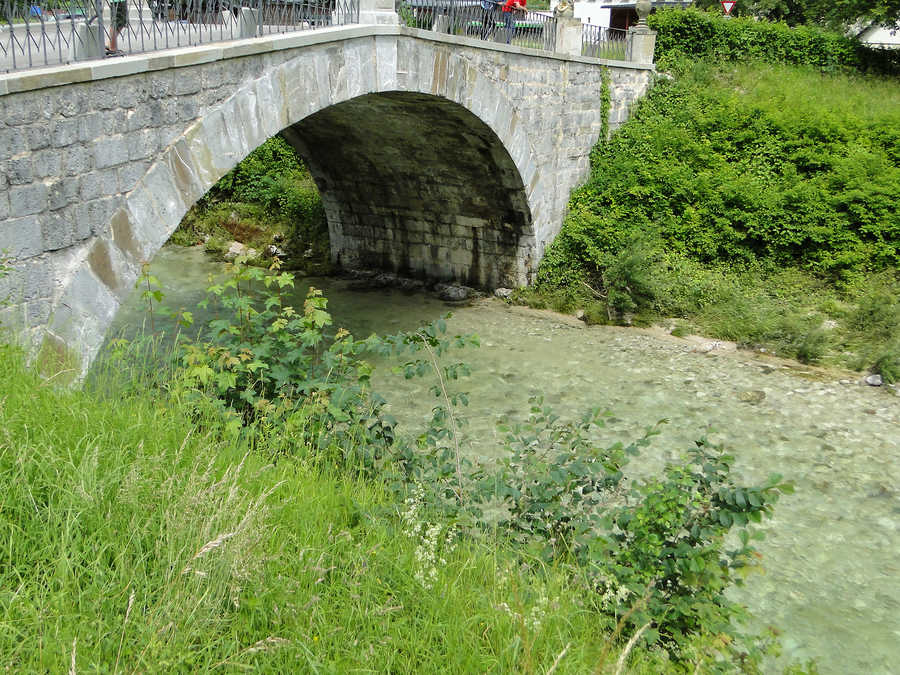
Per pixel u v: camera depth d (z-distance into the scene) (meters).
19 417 4.10
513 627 3.74
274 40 8.71
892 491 9.32
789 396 11.88
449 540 4.44
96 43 7.18
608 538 4.51
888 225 13.97
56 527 3.42
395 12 10.75
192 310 14.96
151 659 2.93
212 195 21.47
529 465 5.18
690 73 18.88
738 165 15.97
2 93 6.02
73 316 6.89
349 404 5.61
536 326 15.05
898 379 12.25
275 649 3.21
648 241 15.35
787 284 14.45
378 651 3.39
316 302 5.83
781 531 8.44
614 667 3.62
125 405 4.95
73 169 6.76
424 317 15.60
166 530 3.61
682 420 11.03
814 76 19.45
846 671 6.34
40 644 2.83
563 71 15.40
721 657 4.44
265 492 4.29
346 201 18.11
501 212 16.11
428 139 14.63
